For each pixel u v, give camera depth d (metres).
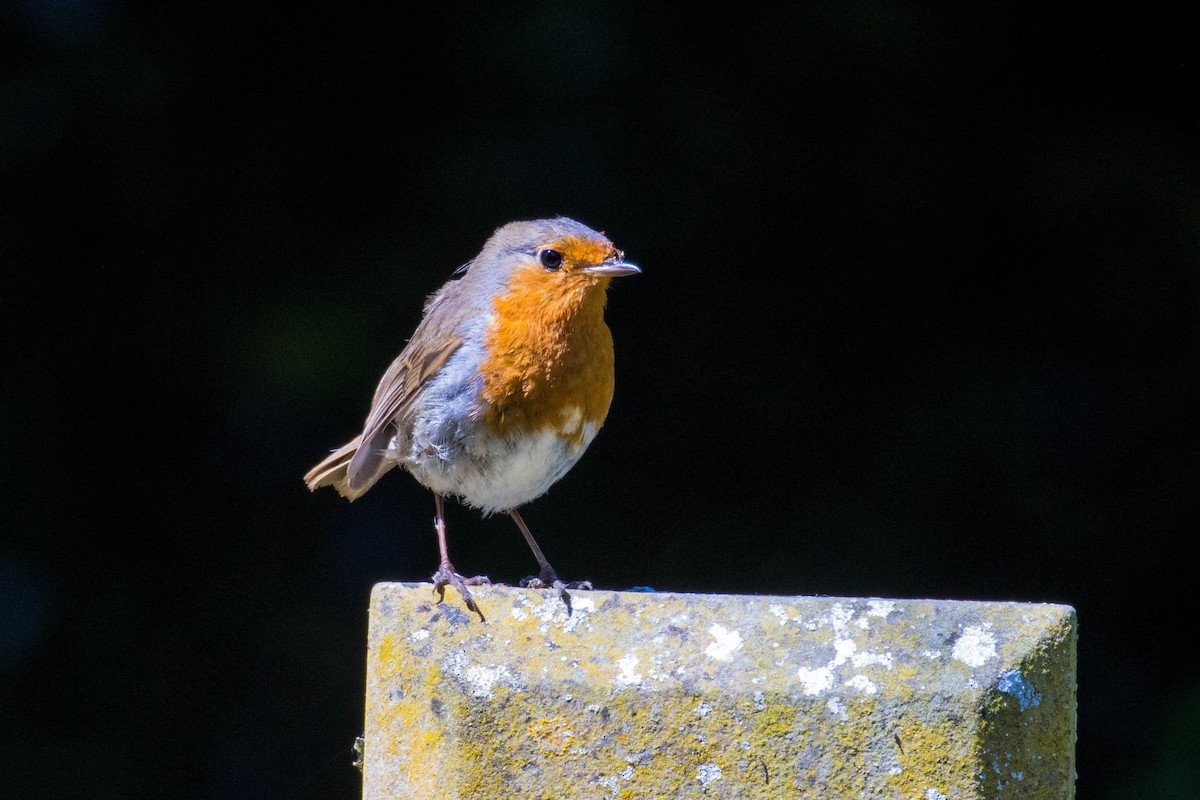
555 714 3.98
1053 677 3.96
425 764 4.06
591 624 4.11
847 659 3.95
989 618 3.99
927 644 3.95
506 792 3.97
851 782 3.86
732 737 3.91
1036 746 3.92
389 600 4.26
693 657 4.01
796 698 3.90
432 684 4.08
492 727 4.00
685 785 3.91
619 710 3.96
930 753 3.84
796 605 4.06
